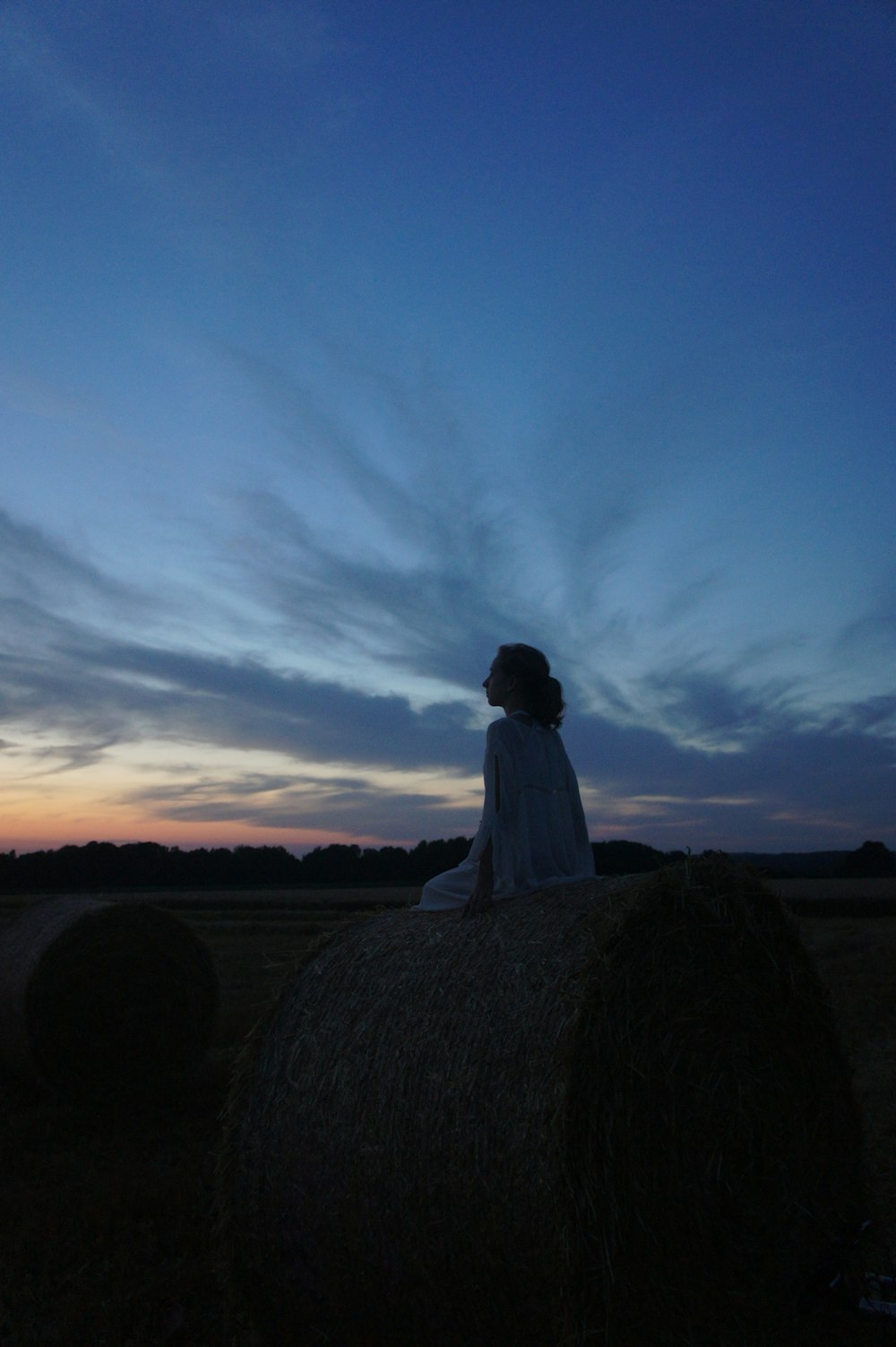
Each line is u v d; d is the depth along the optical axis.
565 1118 3.01
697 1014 3.53
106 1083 7.95
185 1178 5.35
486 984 3.47
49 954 7.84
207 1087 7.96
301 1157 3.58
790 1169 3.80
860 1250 3.89
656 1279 3.23
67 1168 5.62
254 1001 11.31
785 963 3.93
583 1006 3.16
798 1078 3.90
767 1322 3.58
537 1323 3.01
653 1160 3.29
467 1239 3.12
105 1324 3.66
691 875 3.64
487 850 3.90
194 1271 4.12
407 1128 3.32
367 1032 3.64
